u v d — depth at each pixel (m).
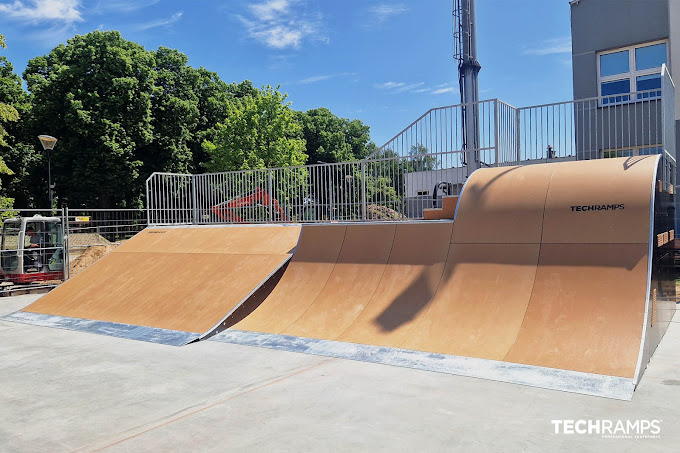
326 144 47.47
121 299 9.57
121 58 29.69
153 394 5.10
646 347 5.41
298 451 3.65
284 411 4.48
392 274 7.92
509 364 5.42
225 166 28.83
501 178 7.88
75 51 30.11
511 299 6.43
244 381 5.42
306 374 5.59
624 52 13.62
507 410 4.33
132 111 30.03
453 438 3.78
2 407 4.85
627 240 6.22
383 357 6.04
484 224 7.47
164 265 10.66
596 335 5.53
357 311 7.44
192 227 12.54
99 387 5.39
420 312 6.90
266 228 11.32
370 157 10.77
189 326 7.86
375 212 10.75
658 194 6.72
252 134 29.11
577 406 4.38
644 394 4.65
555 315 5.96
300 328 7.34
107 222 22.95
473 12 22.75
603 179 6.89
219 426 4.19
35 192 32.09
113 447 3.85
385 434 3.90
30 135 31.27
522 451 3.53
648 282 5.79
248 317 8.04
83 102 28.94
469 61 22.58
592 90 13.95
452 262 7.42
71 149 29.22
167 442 3.90
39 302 10.45
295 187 12.55
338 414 4.36
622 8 13.44
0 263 14.23
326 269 8.73
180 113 31.91
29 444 3.97
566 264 6.43
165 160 31.69
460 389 4.92
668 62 12.93
